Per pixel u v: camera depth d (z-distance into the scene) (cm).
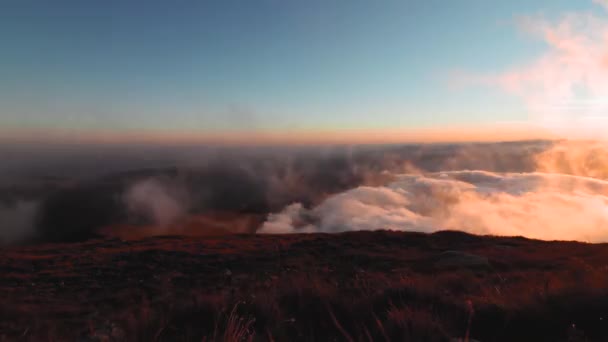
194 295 469
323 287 482
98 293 1312
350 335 342
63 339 421
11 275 1805
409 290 464
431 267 1609
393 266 1744
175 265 2023
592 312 360
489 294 500
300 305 424
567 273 656
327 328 367
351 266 1791
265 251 2500
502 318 371
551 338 334
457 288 649
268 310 407
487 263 1622
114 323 395
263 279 915
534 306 381
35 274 1839
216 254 2389
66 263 2192
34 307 973
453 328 350
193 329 368
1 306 853
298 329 363
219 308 411
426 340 311
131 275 1772
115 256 2389
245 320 375
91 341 357
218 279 1372
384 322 348
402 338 311
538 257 1933
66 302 1131
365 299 439
